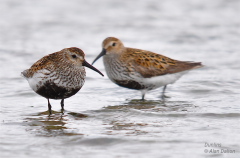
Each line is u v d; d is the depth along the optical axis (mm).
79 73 11281
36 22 25781
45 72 10852
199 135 9156
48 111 11586
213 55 19406
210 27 25203
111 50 13344
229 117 10680
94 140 8891
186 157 7859
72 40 22203
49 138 9078
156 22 26641
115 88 14578
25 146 8539
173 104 12391
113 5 30828
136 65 13305
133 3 31453
